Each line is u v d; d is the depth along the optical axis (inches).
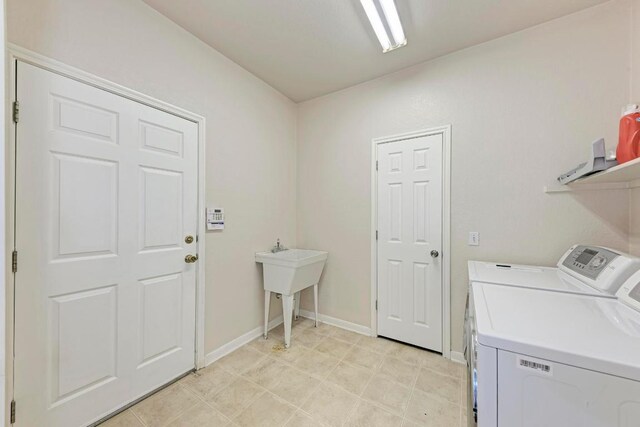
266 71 96.9
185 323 76.4
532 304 42.5
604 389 27.4
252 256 99.2
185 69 76.0
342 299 109.6
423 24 72.9
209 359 82.7
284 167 115.7
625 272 45.3
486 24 73.1
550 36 72.3
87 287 57.0
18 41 47.9
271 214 108.5
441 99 87.9
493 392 32.6
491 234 80.4
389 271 98.3
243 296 95.3
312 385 72.3
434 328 89.1
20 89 48.1
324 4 66.4
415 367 80.8
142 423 58.9
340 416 61.4
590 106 68.1
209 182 83.0
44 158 51.1
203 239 80.6
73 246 54.9
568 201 70.7
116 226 61.5
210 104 83.1
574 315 38.1
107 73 59.8
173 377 73.2
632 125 44.9
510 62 77.4
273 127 109.3
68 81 54.0
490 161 80.4
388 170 98.4
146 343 67.3
